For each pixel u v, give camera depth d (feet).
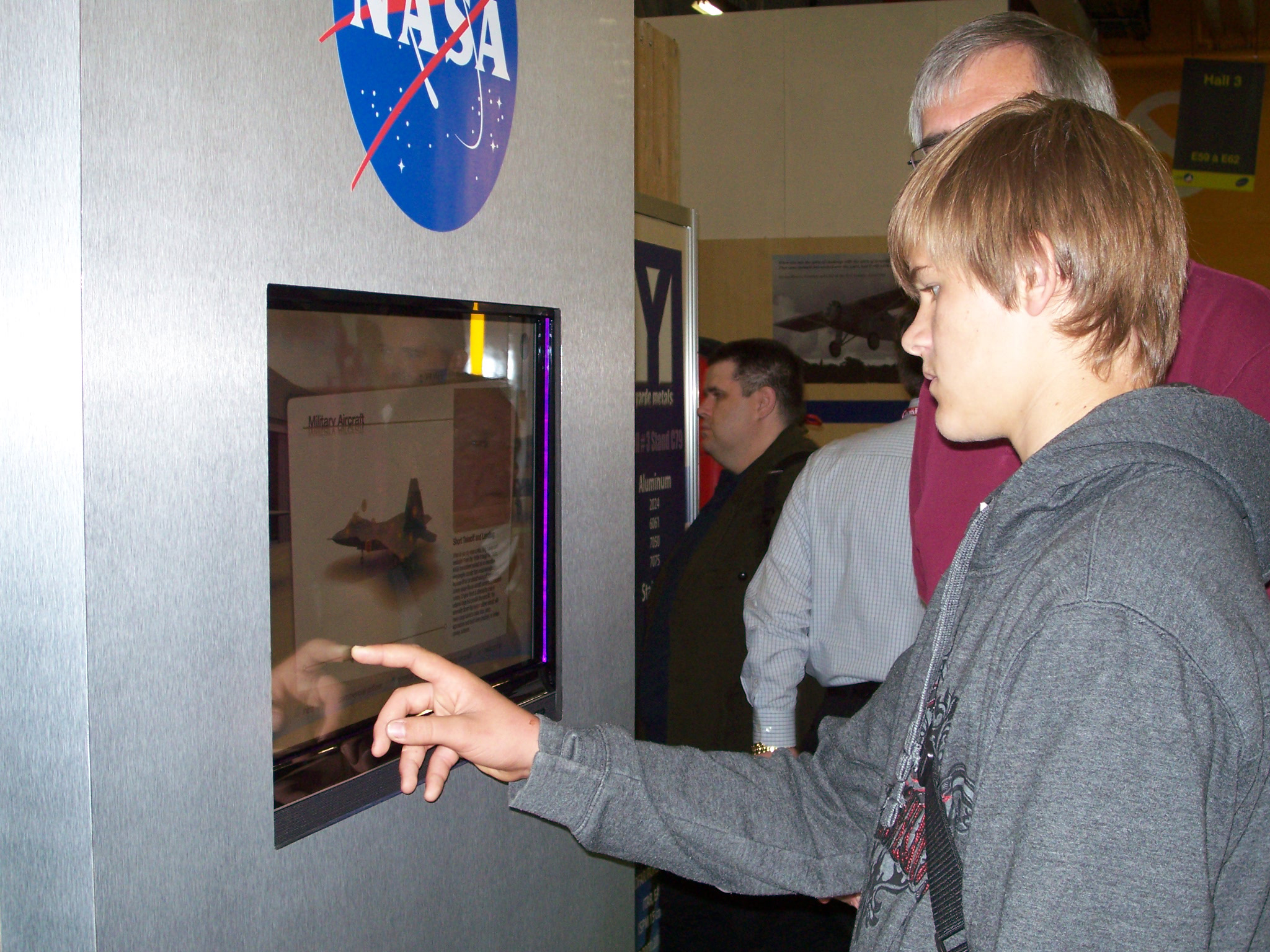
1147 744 1.69
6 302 2.43
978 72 3.81
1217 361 3.29
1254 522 2.00
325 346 3.06
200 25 2.56
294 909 2.98
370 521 3.28
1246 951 1.89
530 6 3.79
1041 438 2.22
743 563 7.45
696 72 15.37
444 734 2.98
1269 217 22.45
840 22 14.76
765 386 8.36
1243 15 22.68
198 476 2.61
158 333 2.49
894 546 6.02
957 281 2.23
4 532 2.47
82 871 2.42
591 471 4.30
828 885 3.05
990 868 1.89
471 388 3.70
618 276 4.45
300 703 3.05
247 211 2.70
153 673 2.52
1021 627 1.94
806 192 15.05
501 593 3.94
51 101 2.32
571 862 4.35
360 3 3.03
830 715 6.38
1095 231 2.05
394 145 3.17
